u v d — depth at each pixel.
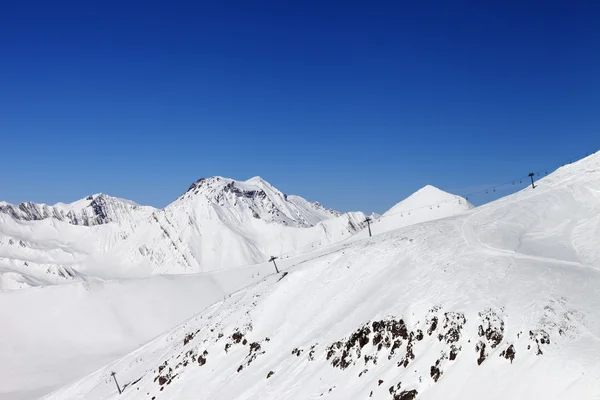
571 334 26.84
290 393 42.38
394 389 32.44
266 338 55.97
